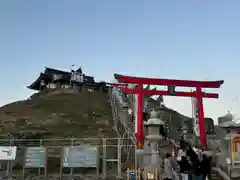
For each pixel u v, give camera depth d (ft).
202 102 130.00
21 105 264.31
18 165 117.08
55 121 208.13
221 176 80.07
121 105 243.81
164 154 93.97
